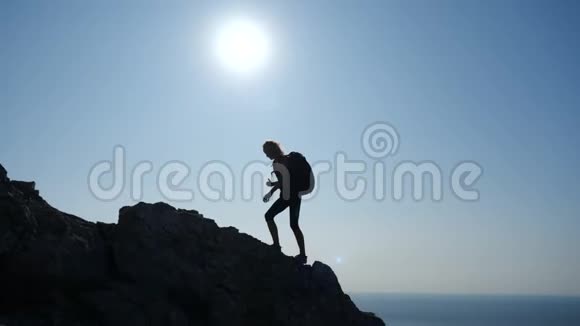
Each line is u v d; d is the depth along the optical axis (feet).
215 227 37.42
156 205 36.73
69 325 29.89
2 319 28.76
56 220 33.71
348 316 37.09
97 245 35.06
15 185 35.35
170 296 34.37
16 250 30.91
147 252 34.88
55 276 31.71
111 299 31.99
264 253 36.94
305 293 36.63
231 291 34.73
